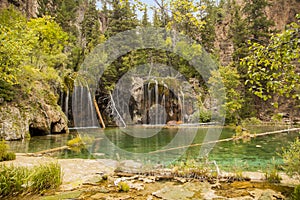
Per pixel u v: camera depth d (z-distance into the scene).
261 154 7.11
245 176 4.25
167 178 4.17
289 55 2.56
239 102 17.58
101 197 3.24
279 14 25.58
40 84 13.41
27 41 10.20
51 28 16.69
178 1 4.29
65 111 15.55
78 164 5.09
